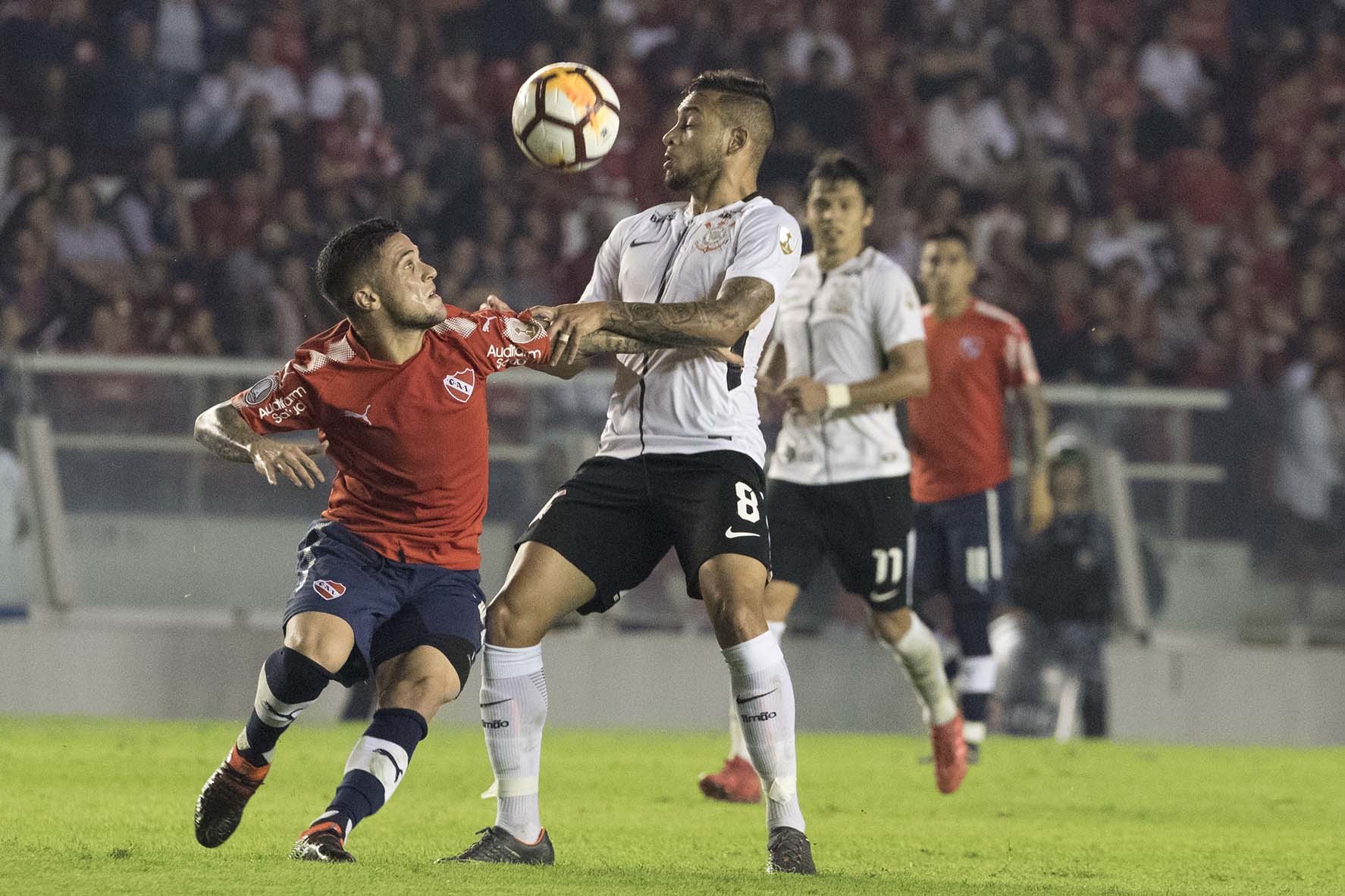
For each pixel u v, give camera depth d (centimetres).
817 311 2533
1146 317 6047
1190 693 4269
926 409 3050
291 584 4025
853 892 1308
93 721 3628
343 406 1482
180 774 2403
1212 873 1644
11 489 3903
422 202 5756
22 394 3916
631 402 1559
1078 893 1394
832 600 4181
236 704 3928
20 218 5306
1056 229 6269
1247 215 6675
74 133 5875
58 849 1486
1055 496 4078
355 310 1455
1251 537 4328
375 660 1487
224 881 1226
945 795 2523
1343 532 4372
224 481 3994
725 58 6394
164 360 3966
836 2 6606
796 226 1585
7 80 5888
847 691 4162
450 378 1493
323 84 6028
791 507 2489
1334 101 6988
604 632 4069
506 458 4012
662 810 2177
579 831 1877
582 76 1684
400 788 2356
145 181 5550
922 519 3075
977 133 6412
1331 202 6706
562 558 1516
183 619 3975
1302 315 6431
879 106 6378
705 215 1597
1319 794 2748
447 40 6241
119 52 5938
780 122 6278
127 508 3956
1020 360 3075
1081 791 2673
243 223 5588
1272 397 4341
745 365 1565
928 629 2498
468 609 1506
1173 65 6856
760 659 1464
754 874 1433
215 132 5828
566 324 1434
